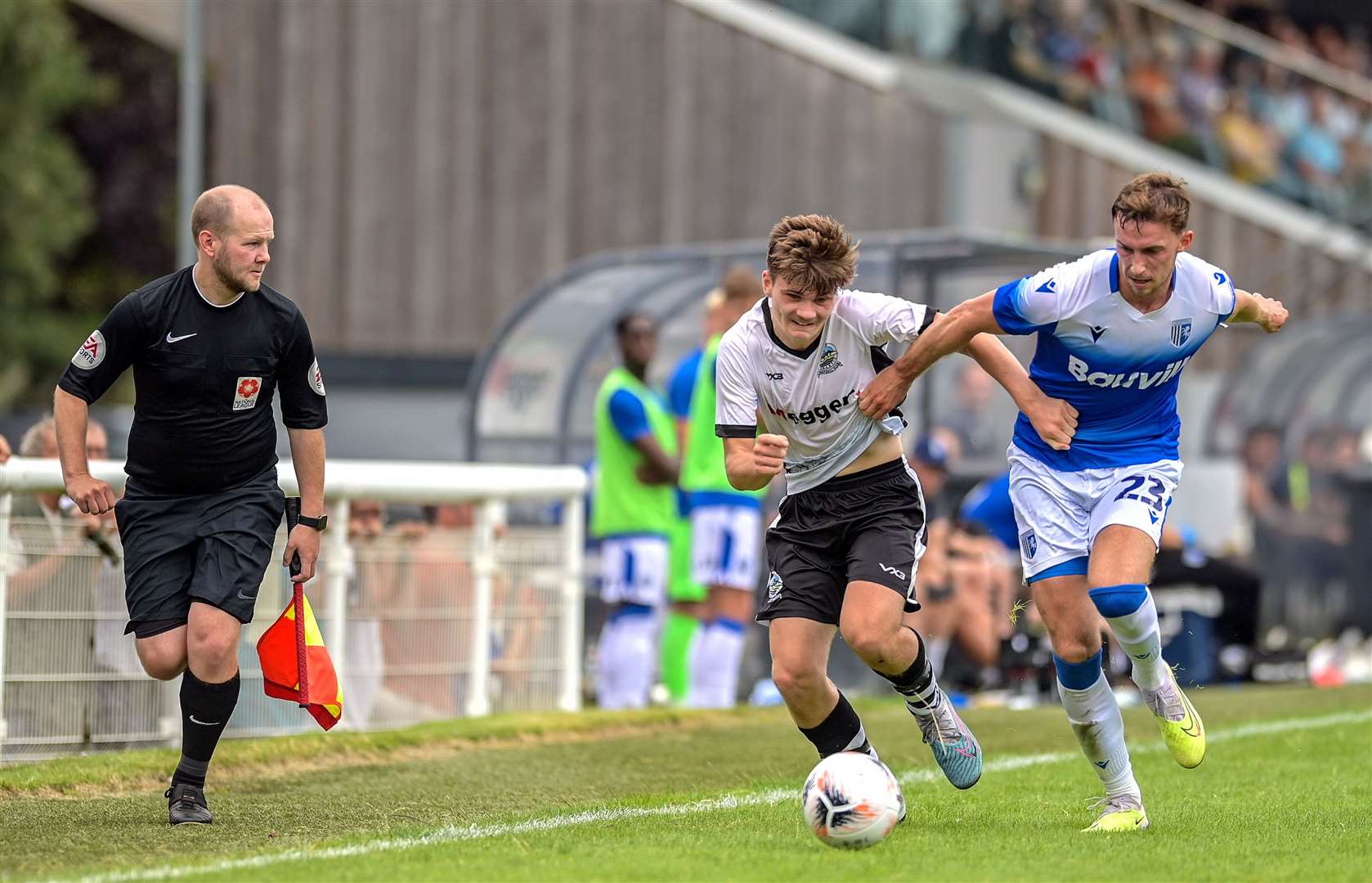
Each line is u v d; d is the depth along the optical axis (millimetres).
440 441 55438
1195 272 17531
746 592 33062
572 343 44594
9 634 22891
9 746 22859
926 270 41750
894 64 64062
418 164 67625
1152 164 62594
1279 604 48844
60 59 80312
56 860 16094
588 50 66688
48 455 25125
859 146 64312
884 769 16703
